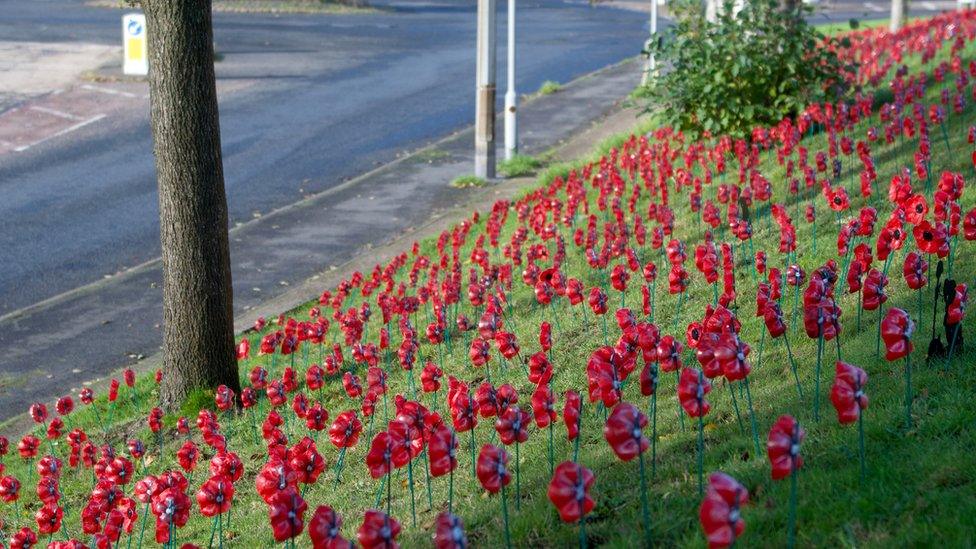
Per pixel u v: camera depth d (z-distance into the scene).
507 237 13.36
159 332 11.97
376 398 7.32
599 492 5.40
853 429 5.30
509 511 5.47
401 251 14.30
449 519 4.15
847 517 4.46
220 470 5.74
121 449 8.77
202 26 9.15
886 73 18.12
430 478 6.49
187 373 9.30
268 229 16.02
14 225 16.72
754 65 13.84
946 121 12.45
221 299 9.38
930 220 8.72
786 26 14.02
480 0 17.98
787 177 11.05
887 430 5.19
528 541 5.07
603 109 25.19
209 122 9.25
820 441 5.29
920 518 4.34
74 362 11.16
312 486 6.99
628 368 5.54
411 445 5.28
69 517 7.65
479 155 18.31
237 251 14.92
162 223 9.29
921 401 5.45
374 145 22.12
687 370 4.94
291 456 6.05
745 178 11.68
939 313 6.81
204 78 9.20
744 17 14.09
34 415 7.99
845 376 4.63
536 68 32.97
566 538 4.99
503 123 24.12
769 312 5.78
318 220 16.42
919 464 4.77
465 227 12.64
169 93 9.12
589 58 35.25
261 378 8.22
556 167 17.14
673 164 14.59
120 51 34.28
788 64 13.70
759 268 7.93
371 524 4.14
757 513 4.64
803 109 13.57
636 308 8.98
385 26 44.16
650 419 6.47
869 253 6.53
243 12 47.25
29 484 8.39
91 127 24.06
